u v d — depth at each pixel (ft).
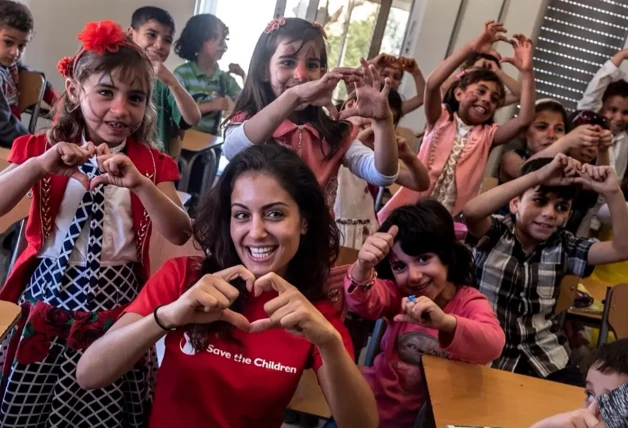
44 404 4.54
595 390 3.61
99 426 4.64
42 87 10.89
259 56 5.48
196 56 12.42
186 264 3.92
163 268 3.89
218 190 3.81
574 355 7.99
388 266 5.38
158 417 3.70
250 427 3.69
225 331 3.60
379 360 5.48
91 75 4.27
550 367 6.16
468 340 4.51
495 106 8.95
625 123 10.85
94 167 4.39
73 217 4.39
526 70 8.51
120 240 4.51
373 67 4.78
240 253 3.71
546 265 6.17
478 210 5.94
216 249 3.85
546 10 13.69
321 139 5.40
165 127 9.75
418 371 5.20
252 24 14.11
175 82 9.18
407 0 13.78
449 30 13.56
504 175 9.89
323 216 3.87
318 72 5.45
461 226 6.53
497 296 6.16
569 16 13.73
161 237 5.71
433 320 4.39
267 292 3.76
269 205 3.59
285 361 3.62
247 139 5.01
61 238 4.41
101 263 4.46
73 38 13.34
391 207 8.16
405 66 7.48
